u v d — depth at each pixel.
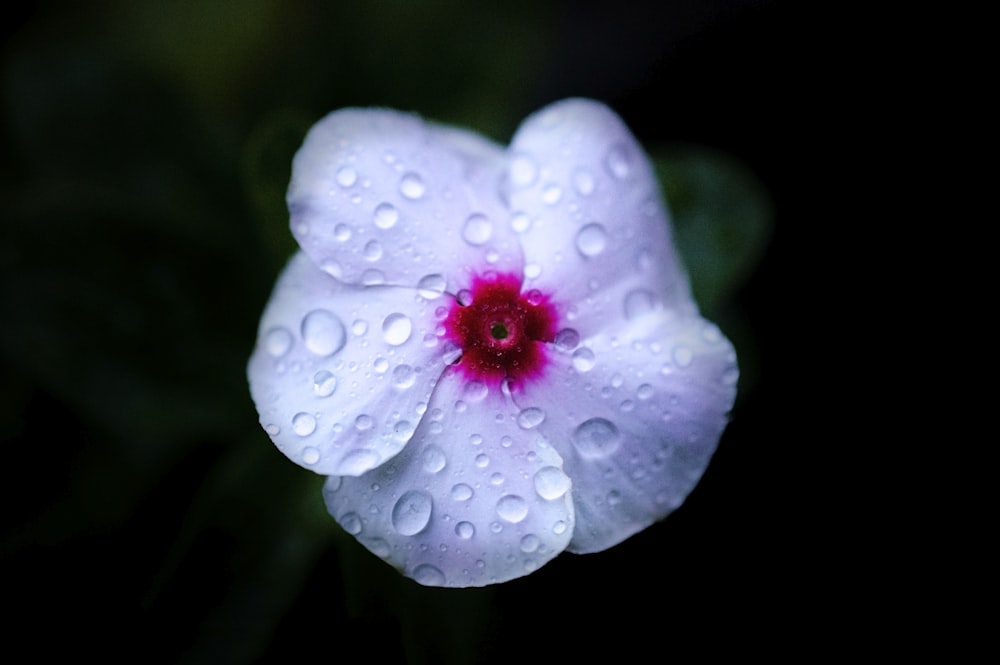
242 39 0.24
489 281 0.18
